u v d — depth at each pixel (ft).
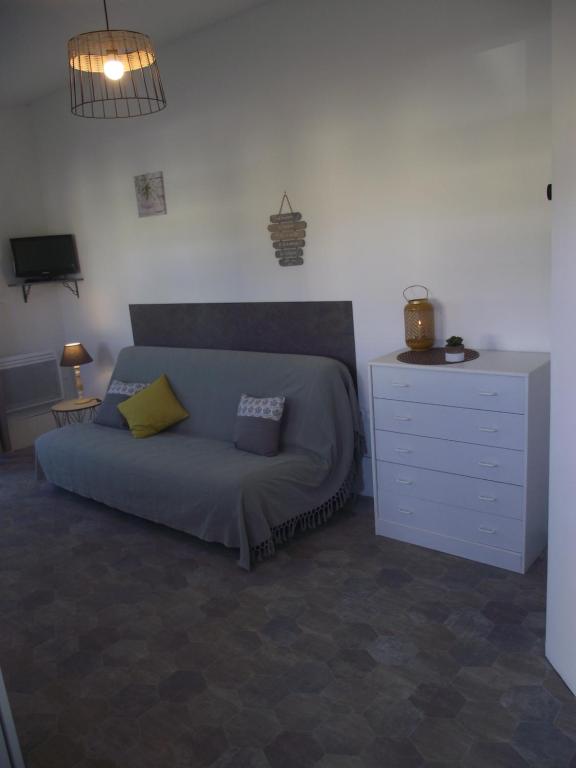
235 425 12.01
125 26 11.82
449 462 9.46
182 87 13.19
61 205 16.92
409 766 5.99
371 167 10.78
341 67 10.72
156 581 9.79
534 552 9.27
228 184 12.99
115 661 7.95
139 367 14.64
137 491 11.33
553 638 7.07
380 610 8.49
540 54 8.70
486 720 6.46
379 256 11.08
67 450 12.86
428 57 9.73
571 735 6.19
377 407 10.08
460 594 8.70
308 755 6.22
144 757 6.39
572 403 6.18
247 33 11.81
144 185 14.64
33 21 11.08
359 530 10.89
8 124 16.61
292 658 7.68
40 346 17.85
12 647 8.45
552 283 6.39
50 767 6.37
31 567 10.60
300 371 11.61
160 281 15.03
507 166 9.34
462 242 10.05
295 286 12.44
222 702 7.06
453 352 9.34
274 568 9.81
